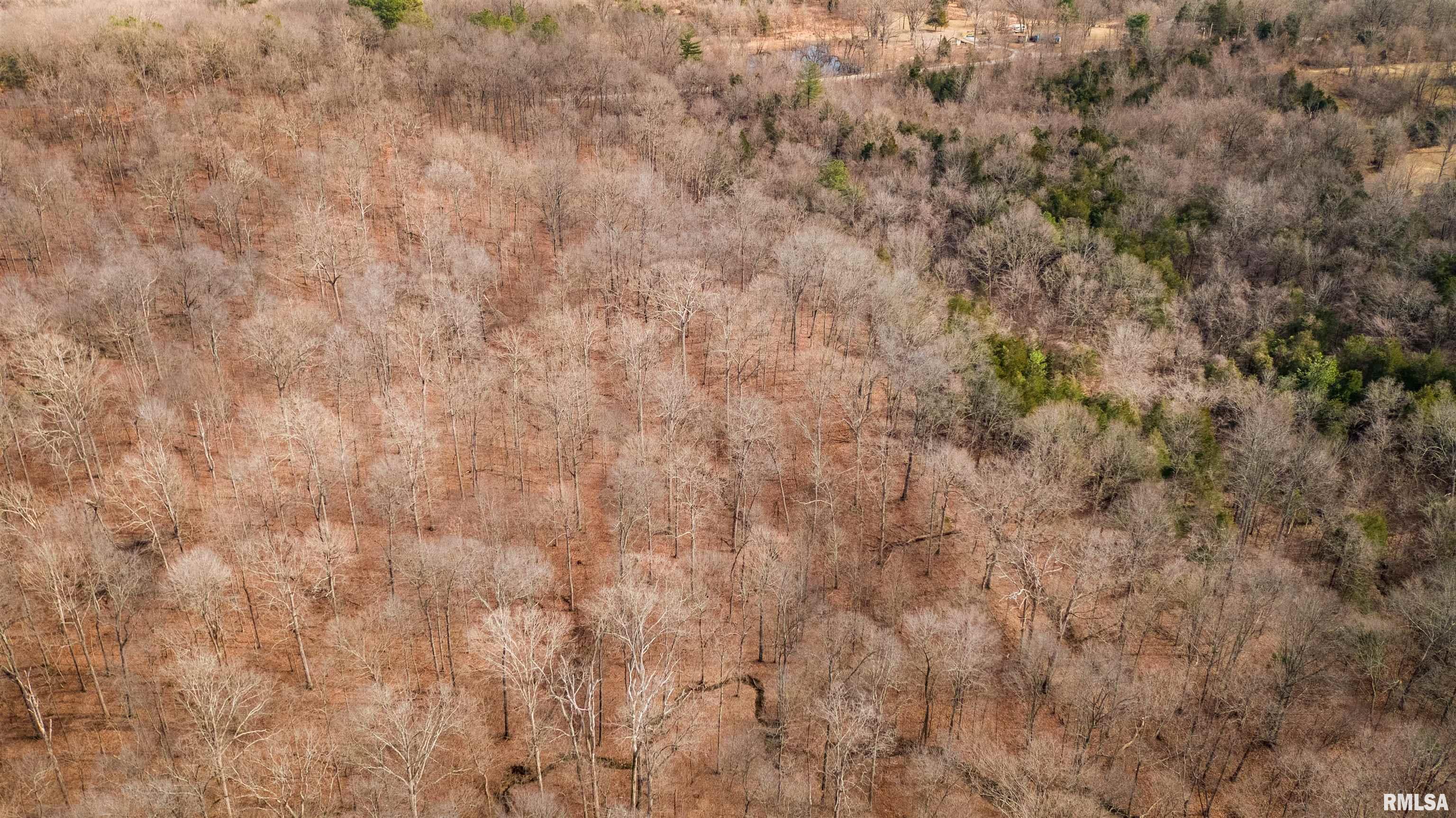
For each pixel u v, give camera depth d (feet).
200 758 204.74
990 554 269.03
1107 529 264.72
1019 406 294.46
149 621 242.17
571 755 229.66
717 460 309.01
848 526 296.10
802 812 217.77
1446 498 285.02
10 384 281.54
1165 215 403.34
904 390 306.14
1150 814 220.02
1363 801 200.75
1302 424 313.53
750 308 343.87
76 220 356.38
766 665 255.29
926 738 236.02
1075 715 231.91
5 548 233.35
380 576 264.72
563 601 263.90
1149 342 336.49
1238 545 265.95
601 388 331.36
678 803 221.87
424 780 215.51
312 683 234.17
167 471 251.60
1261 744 235.61
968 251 391.04
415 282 343.46
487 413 315.78
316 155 402.31
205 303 312.91
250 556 243.81
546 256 403.34
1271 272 386.73
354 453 288.71
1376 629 239.30
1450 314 345.92
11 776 208.74
